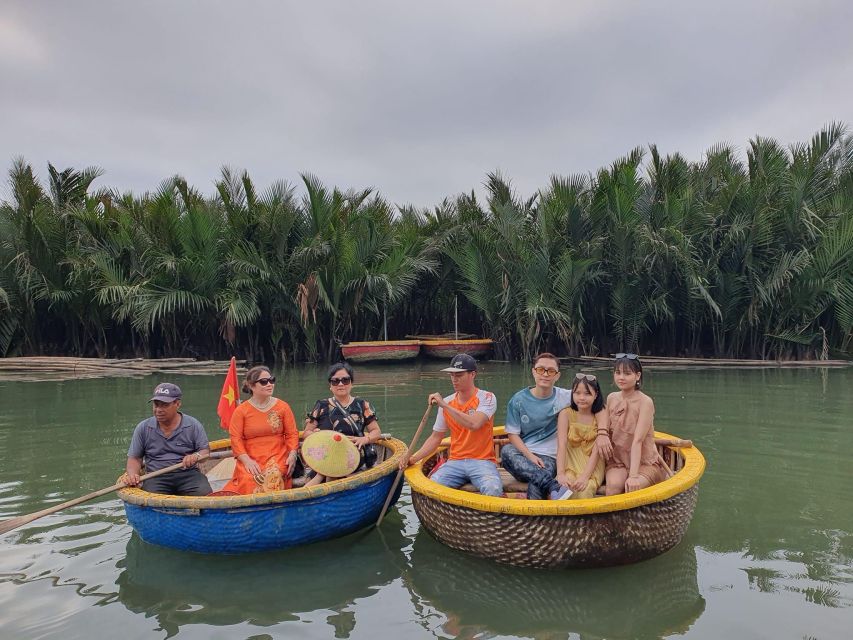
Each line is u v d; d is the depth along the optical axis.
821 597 3.51
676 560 4.04
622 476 4.38
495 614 3.41
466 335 20.66
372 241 18.36
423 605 3.53
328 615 3.42
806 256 15.35
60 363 14.93
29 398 10.82
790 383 12.10
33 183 17.73
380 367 16.78
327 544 4.45
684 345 18.48
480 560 4.11
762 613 3.34
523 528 3.85
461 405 4.83
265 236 17.59
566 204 17.11
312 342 17.91
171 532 4.21
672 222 16.47
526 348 17.42
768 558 4.04
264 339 19.09
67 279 17.08
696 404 9.64
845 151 16.50
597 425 4.54
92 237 17.39
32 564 4.07
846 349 16.78
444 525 4.23
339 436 4.90
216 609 3.49
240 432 4.87
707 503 5.09
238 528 4.13
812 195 16.33
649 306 16.84
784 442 7.06
